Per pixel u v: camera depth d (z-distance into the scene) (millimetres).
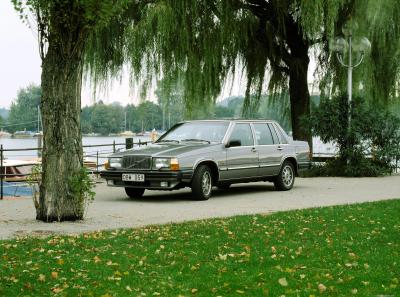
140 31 25328
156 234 10836
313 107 26547
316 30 25219
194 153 16469
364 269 8242
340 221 12398
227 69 28484
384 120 25656
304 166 20141
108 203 16094
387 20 25922
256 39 28750
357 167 25359
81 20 12258
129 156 16469
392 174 26703
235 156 17609
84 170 12789
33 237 10547
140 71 25844
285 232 11102
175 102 26969
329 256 9031
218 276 7906
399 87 28703
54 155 12578
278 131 19438
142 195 18203
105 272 8133
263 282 7625
